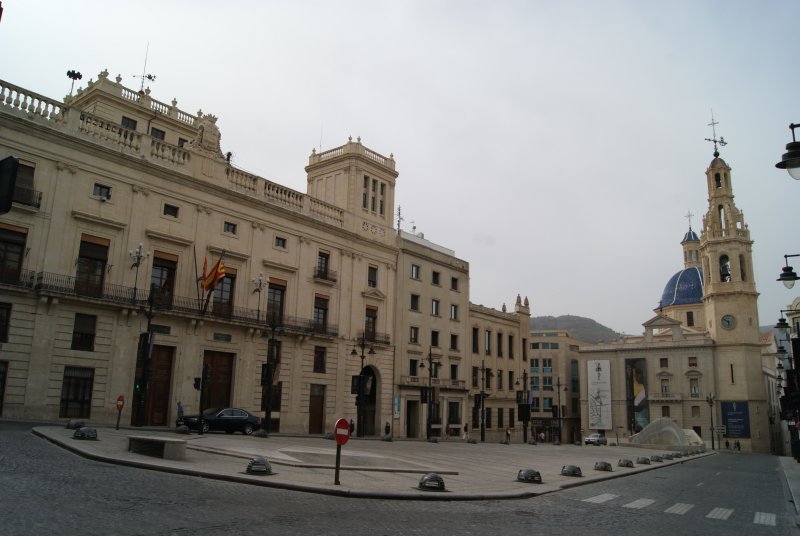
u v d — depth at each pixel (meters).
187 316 38.88
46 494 10.62
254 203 44.72
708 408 90.62
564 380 115.44
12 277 32.41
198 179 41.00
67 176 34.84
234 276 43.06
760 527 13.09
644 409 95.00
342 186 56.00
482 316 74.94
